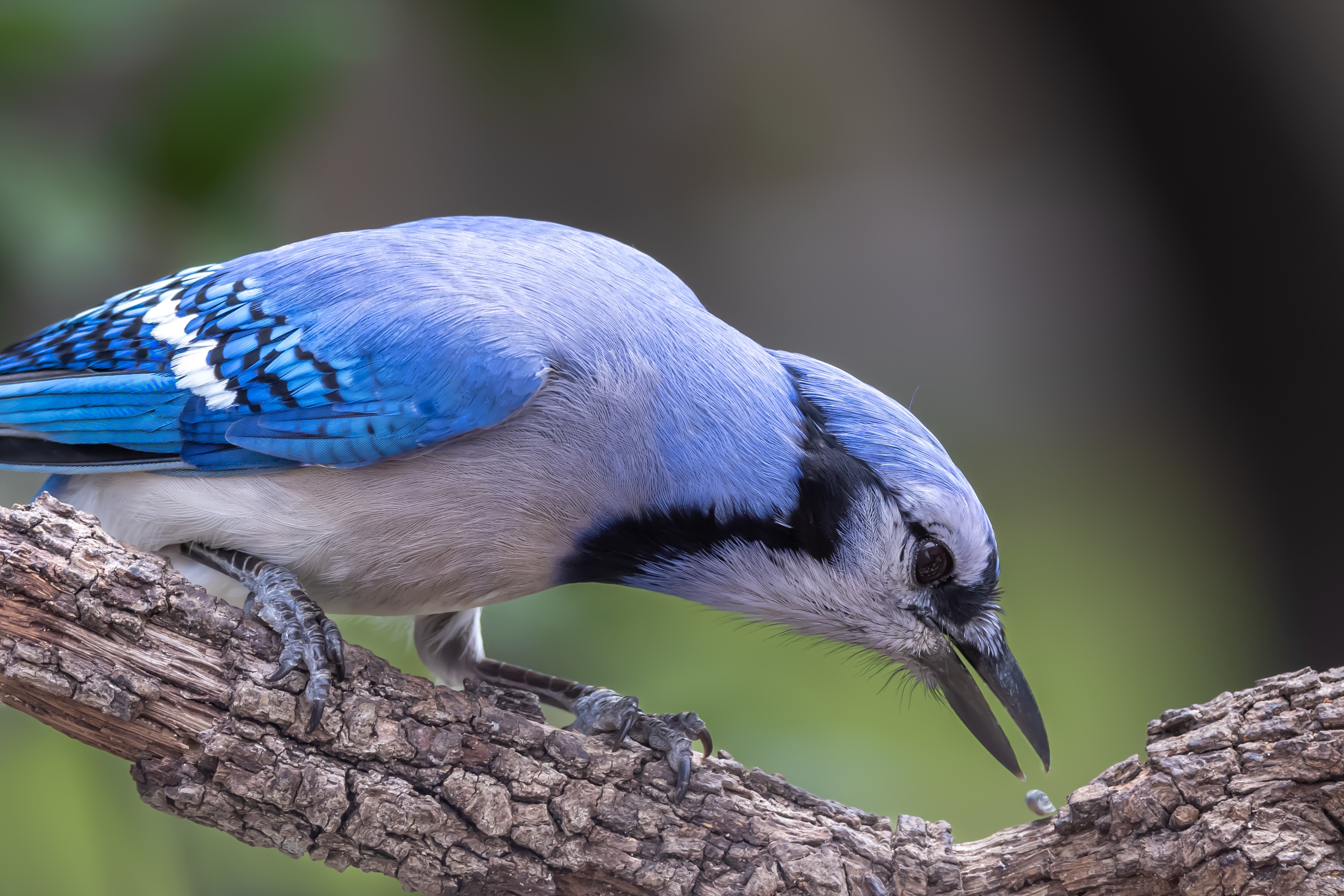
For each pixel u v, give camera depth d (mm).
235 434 6438
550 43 9625
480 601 6941
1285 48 12812
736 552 6719
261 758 5414
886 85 18188
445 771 5555
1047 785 11086
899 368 17875
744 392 6613
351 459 6367
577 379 6418
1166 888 5352
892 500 6711
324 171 15781
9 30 6926
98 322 7012
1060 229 18094
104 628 5355
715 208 17984
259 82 7348
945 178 18484
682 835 5715
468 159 16500
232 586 6883
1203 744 5355
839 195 18438
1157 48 13625
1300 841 5152
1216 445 14805
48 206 7008
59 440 6613
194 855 7746
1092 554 15008
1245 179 13484
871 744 8258
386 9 8805
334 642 5672
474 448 6426
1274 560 14023
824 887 5625
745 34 17719
